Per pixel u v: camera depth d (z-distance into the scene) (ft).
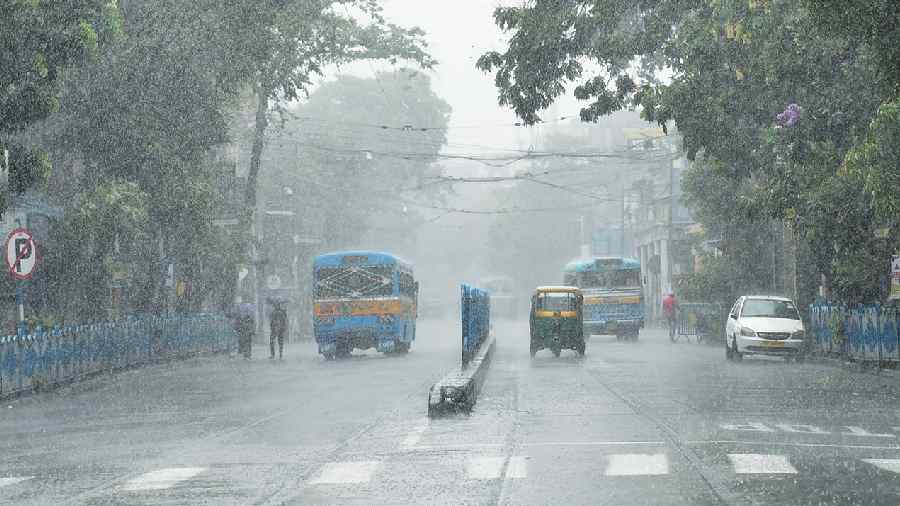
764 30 86.17
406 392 82.89
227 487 39.14
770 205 93.76
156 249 136.56
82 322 120.16
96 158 117.91
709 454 45.50
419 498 36.27
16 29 76.59
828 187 86.84
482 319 140.56
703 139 94.58
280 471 42.86
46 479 42.22
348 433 55.77
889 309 98.78
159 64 114.73
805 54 85.92
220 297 173.88
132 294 139.23
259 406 73.00
